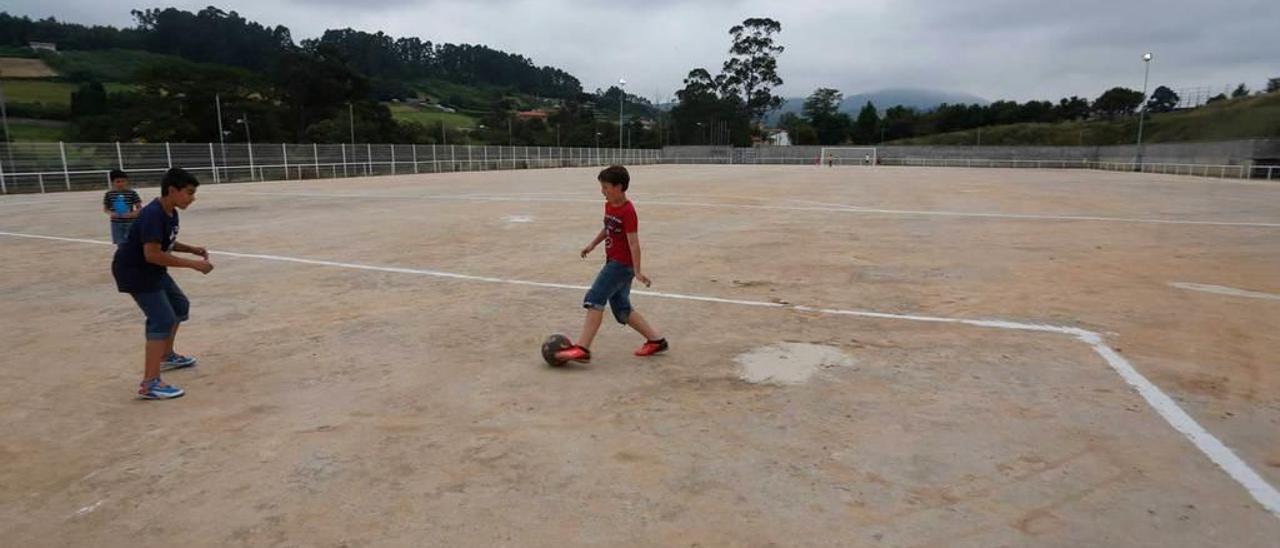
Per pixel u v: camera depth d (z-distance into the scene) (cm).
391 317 665
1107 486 328
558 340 504
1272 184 3083
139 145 3183
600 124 10219
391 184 3194
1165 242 1162
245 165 3638
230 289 805
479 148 5400
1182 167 4672
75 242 1250
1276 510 305
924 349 546
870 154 8225
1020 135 9381
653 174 4422
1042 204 1950
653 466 352
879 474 341
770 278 853
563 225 1438
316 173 4016
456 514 309
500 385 471
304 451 373
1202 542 282
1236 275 862
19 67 7938
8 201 2277
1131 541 283
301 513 312
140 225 428
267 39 10931
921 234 1280
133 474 351
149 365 450
